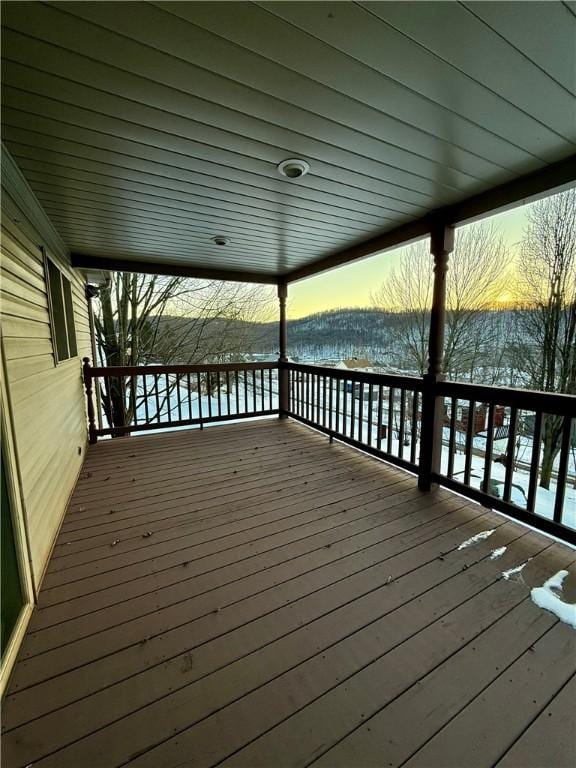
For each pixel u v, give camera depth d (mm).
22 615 1451
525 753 1009
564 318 4902
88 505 2613
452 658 1315
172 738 1050
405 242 3148
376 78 1379
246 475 3189
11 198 1929
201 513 2475
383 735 1057
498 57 1269
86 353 5305
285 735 1059
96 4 1040
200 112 1589
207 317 8953
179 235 3400
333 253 4078
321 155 1957
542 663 1294
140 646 1374
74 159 1985
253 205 2676
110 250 3945
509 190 2273
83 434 3887
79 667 1280
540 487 5141
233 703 1151
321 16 1102
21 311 1913
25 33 1136
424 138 1803
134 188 2365
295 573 1816
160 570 1848
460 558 1939
